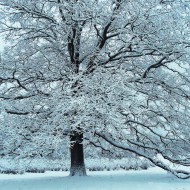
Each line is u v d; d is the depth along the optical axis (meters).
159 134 16.03
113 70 13.65
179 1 13.40
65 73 14.74
